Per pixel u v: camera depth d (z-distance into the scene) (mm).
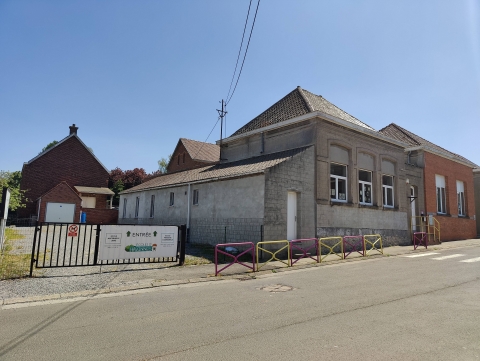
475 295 7340
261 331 5082
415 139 24156
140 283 8688
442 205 24734
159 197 23172
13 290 7711
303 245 14844
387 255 15039
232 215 15570
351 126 17203
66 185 31109
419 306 6434
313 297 7250
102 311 6273
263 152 18688
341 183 17281
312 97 19656
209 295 7566
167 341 4711
